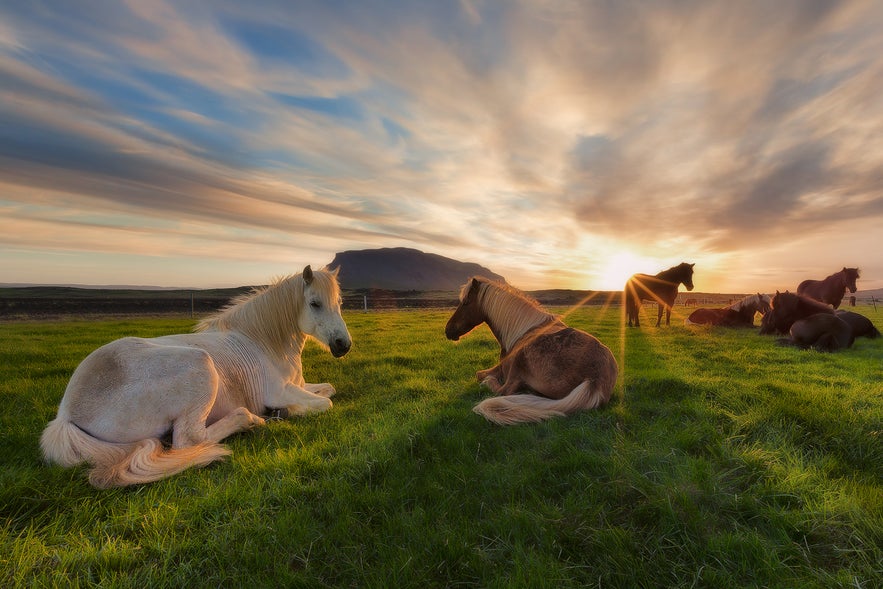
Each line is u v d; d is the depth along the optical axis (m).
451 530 2.16
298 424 4.02
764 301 13.16
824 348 8.67
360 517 2.37
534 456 3.11
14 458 3.06
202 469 2.97
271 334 4.57
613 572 1.90
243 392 4.09
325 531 2.22
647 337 11.02
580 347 4.44
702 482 2.57
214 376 3.49
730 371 6.36
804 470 2.83
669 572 1.91
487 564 1.94
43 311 25.30
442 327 14.43
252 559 2.00
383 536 2.16
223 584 1.87
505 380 5.21
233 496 2.53
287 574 1.86
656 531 2.18
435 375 6.31
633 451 3.10
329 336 4.60
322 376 6.30
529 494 2.60
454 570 1.95
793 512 2.30
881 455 2.98
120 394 3.07
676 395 4.84
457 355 8.09
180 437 3.19
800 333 9.07
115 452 2.90
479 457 3.20
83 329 12.70
